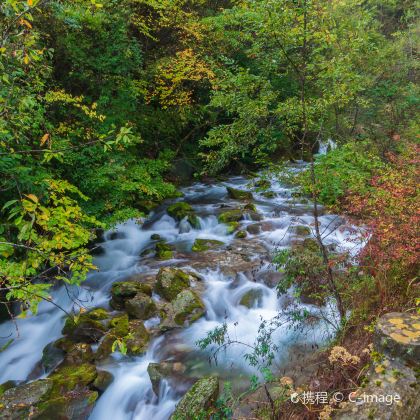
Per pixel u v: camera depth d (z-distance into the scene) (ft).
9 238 15.21
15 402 11.87
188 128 42.14
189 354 14.79
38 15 22.95
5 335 17.49
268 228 26.86
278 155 37.19
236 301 18.25
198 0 38.58
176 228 29.71
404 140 28.02
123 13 29.43
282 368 12.84
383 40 38.58
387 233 11.47
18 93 10.02
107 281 21.38
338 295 12.80
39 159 19.30
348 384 9.27
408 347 7.87
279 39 12.70
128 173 29.73
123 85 30.09
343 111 32.58
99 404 13.16
